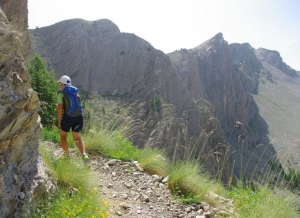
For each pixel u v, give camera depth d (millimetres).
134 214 5047
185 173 6438
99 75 125312
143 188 6281
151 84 114062
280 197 5410
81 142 6359
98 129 8797
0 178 3262
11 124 3461
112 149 8438
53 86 27062
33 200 3898
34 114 3979
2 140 3428
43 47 138125
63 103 6246
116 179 6523
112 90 118688
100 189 5582
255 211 5184
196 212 5465
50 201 4277
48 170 4762
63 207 4129
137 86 116438
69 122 6199
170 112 81000
